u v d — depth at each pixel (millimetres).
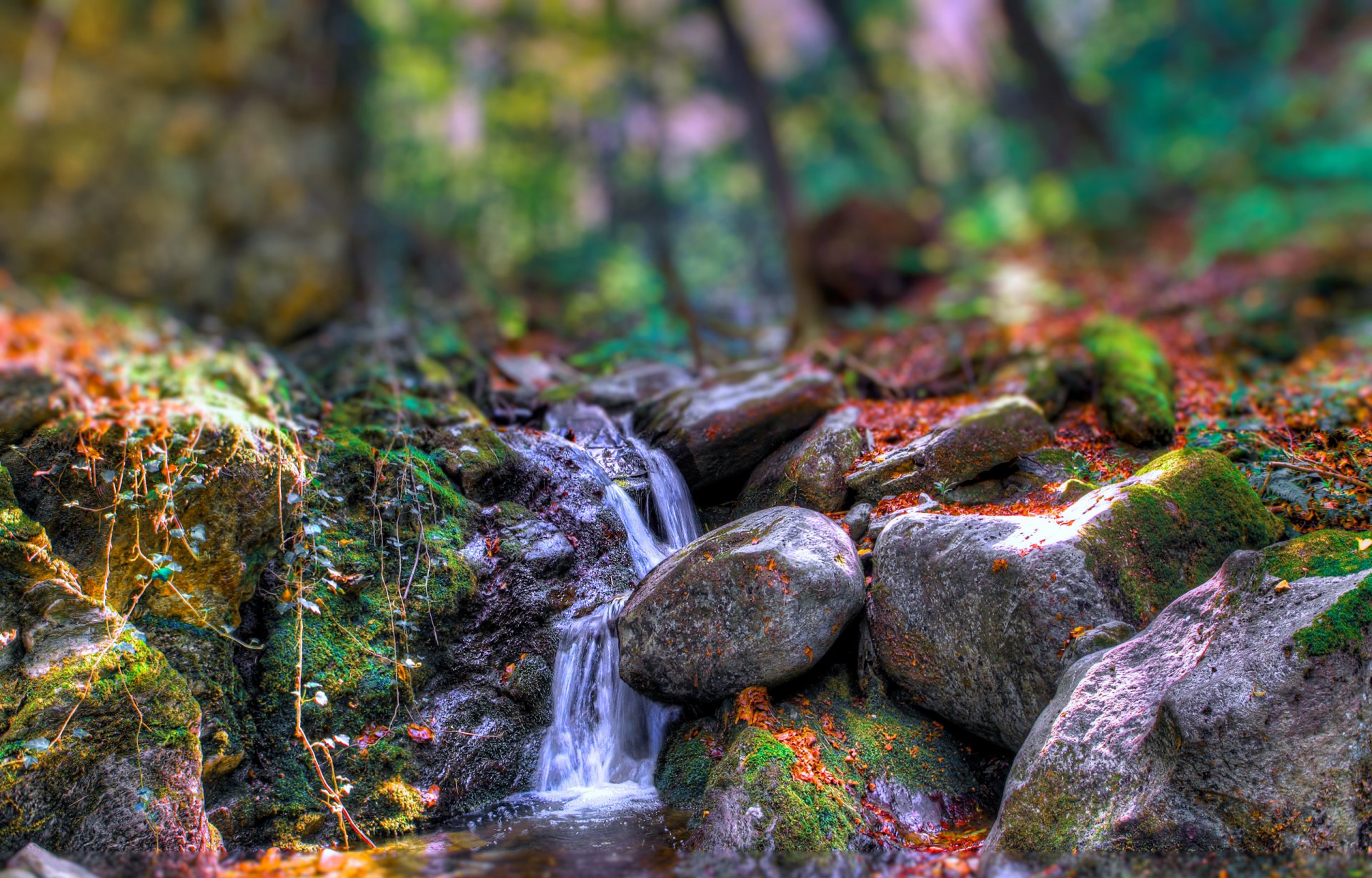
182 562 4102
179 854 3504
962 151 19891
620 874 3496
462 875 3520
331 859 3686
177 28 13266
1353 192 11625
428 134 15102
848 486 5387
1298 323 7863
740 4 18656
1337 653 3014
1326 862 2867
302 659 4242
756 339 9828
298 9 14023
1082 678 3592
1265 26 17078
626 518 5477
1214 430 5387
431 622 4617
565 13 14875
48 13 12203
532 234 14438
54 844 3346
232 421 4551
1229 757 3045
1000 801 3951
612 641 4746
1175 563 4016
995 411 5496
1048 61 15352
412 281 12078
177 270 12266
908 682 4375
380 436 5293
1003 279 10109
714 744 4281
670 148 16812
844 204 11328
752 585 4250
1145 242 12258
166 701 3645
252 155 13320
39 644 3590
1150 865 3047
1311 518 4410
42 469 4141
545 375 7508
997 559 4035
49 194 12086
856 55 17000
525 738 4602
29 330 7793
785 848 3541
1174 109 16719
